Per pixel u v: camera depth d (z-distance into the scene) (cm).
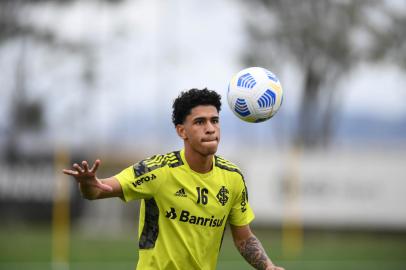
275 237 7656
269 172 7744
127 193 2345
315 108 11112
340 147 10844
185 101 2333
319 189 7731
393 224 7706
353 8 10550
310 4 10775
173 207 2359
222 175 2403
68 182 8194
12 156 8406
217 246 2433
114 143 10431
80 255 6300
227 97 2512
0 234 7744
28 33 10950
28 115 10975
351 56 10769
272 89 2461
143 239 2397
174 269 2367
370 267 5809
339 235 7762
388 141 11925
